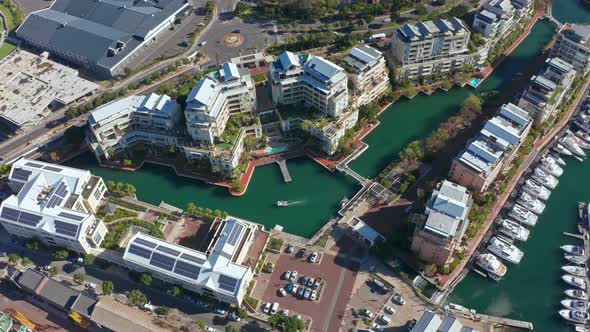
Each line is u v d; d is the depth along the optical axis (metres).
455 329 198.38
